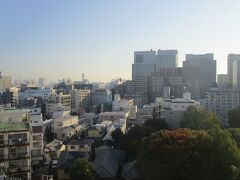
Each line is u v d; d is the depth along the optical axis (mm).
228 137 85875
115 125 180500
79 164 92375
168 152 85250
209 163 82625
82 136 170125
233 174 80562
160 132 96062
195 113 150375
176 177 84188
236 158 82375
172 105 180000
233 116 162250
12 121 102250
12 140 84000
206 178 82562
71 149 131750
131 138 127812
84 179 90500
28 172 85250
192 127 143625
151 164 86312
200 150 85125
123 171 105500
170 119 172750
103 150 123188
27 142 85500
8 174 82688
